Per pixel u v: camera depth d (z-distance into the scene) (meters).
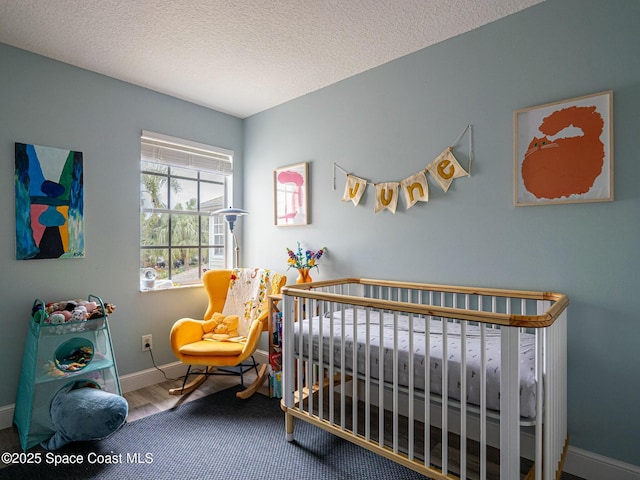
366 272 2.64
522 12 1.96
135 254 2.85
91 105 2.62
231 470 1.85
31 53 2.35
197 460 1.93
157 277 3.11
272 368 2.64
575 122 1.80
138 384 2.85
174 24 2.07
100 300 2.42
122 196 2.77
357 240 2.69
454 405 1.50
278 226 3.25
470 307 2.15
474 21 2.06
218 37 2.21
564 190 1.83
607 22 1.73
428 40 2.25
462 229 2.19
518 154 1.96
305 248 3.04
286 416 2.13
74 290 2.53
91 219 2.61
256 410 2.50
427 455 1.53
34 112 2.36
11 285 2.28
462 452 1.41
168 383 2.96
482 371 1.34
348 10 1.95
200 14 1.98
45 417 2.08
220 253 3.54
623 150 1.70
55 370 2.12
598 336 1.77
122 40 2.23
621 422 1.72
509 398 1.28
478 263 2.13
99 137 2.65
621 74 1.70
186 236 3.30
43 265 2.41
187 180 3.31
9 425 2.25
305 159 3.04
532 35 1.93
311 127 2.99
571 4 1.82
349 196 2.70
